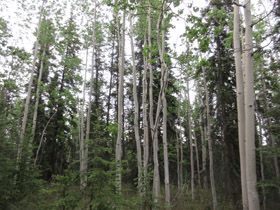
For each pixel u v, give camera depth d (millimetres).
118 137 8242
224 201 10711
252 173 5012
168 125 15750
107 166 4527
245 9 5672
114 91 22188
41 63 15227
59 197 4082
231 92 11234
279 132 7312
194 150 25078
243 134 5836
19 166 6203
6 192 5371
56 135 18281
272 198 8477
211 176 10805
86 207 3992
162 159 15508
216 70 12039
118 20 12102
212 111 12758
